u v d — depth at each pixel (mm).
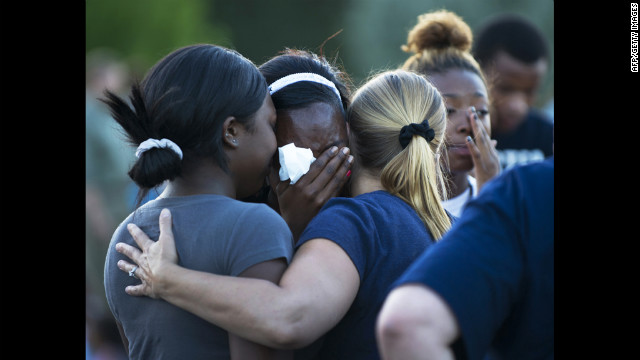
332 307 5688
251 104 6348
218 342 6012
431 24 10766
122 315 6457
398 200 6617
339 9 52656
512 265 4621
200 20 41500
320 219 6207
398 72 7406
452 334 4355
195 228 6105
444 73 10125
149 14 36625
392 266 6117
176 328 6051
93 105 20219
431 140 6887
